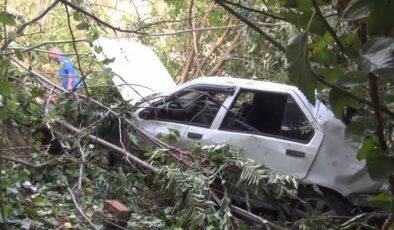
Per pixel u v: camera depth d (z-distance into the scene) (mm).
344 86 1330
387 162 1325
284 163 6164
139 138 6766
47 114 6500
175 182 5504
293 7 1390
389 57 1092
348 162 5965
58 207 5168
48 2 10672
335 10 1462
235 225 5293
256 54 9508
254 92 6488
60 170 5891
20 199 5008
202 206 5270
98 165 6309
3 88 3904
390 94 1360
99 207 5352
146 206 5805
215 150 5887
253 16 6801
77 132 6398
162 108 6816
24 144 6297
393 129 1517
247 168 5590
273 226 5293
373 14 1134
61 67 7758
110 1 11156
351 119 1496
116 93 7320
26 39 9000
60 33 10008
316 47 1476
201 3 11008
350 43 1443
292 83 1317
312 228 5367
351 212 5957
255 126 6441
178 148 6559
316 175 6035
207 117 6652
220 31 11562
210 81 6785
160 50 11883
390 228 1504
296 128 6234
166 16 11609
